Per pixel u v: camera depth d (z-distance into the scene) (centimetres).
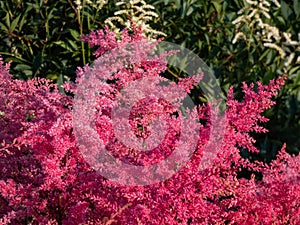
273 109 486
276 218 305
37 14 497
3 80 331
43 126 296
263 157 464
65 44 489
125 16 466
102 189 302
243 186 291
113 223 285
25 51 505
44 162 284
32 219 317
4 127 329
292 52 518
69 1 481
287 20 528
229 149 300
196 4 505
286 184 293
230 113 308
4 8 500
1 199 310
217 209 293
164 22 495
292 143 479
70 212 291
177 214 287
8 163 319
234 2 525
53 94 312
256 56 504
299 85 502
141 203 288
